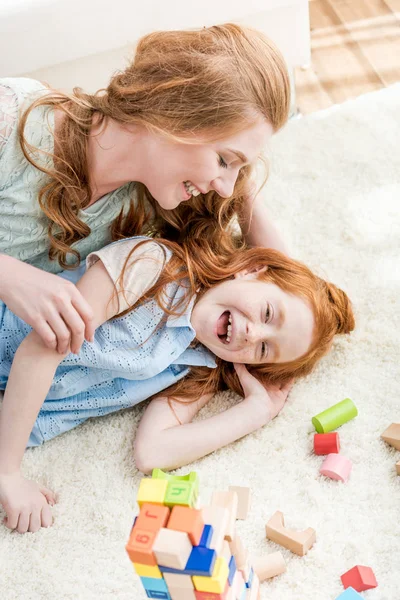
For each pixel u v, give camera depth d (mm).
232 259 1299
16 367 1086
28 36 1434
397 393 1233
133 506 1092
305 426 1206
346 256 1469
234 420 1186
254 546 1036
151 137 1097
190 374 1286
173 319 1222
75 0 1412
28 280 1047
